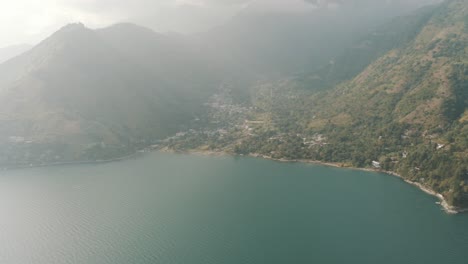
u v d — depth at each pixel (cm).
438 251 15975
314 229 18438
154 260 15325
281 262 15112
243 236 17625
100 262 15200
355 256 15600
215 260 15275
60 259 15488
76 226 18975
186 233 17988
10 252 16175
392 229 18288
